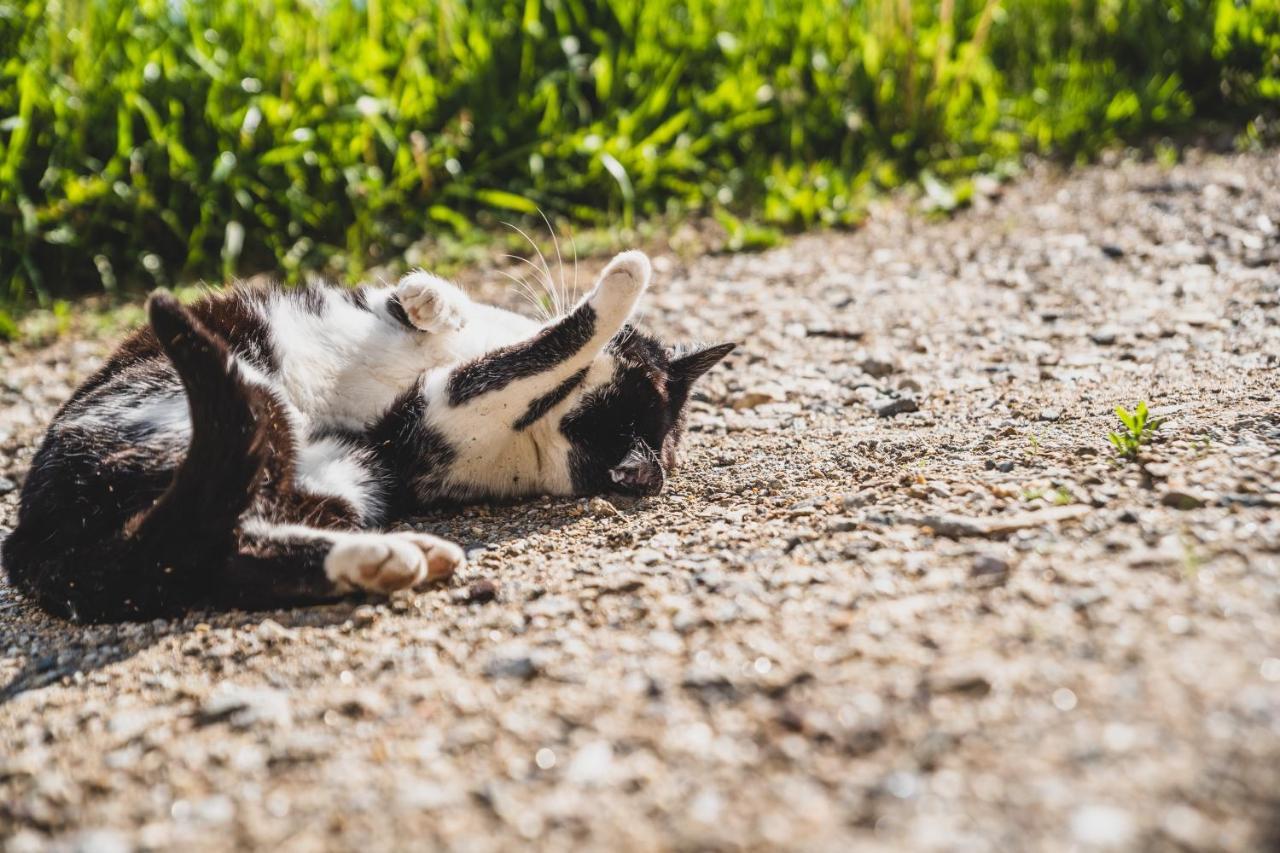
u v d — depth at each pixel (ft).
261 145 19.89
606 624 7.82
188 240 19.53
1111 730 5.71
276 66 20.59
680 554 9.03
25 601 9.94
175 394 9.98
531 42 21.88
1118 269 16.71
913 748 5.88
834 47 23.30
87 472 9.30
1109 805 5.25
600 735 6.38
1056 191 20.45
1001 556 7.84
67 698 7.83
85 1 20.17
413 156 20.66
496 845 5.61
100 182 18.89
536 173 20.77
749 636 7.27
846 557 8.36
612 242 19.94
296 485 10.12
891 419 12.46
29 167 19.35
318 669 7.75
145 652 8.41
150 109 19.24
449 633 8.05
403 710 6.97
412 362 11.69
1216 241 17.02
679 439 12.56
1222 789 5.24
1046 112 22.85
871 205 20.68
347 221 20.12
